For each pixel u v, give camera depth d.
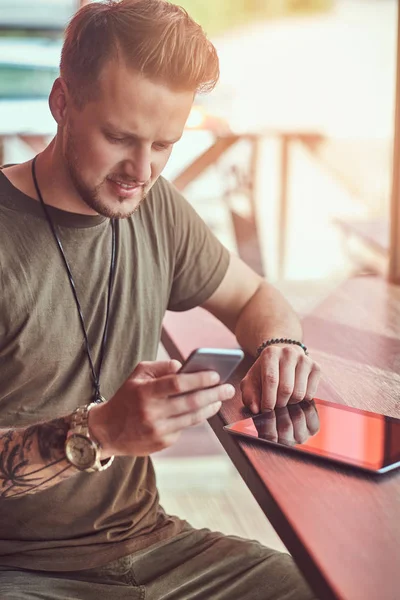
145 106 1.09
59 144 1.21
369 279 1.96
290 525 0.87
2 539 1.22
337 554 0.81
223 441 1.12
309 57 5.70
